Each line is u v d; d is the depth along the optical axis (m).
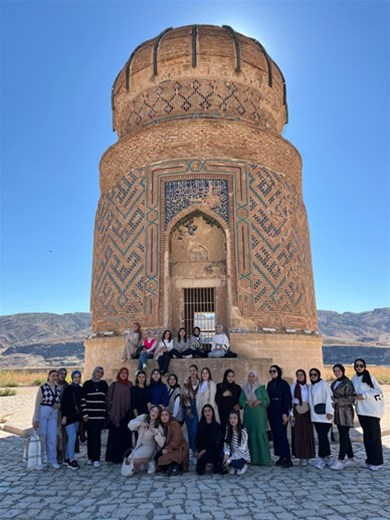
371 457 8.41
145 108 16.34
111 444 9.11
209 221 14.94
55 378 9.07
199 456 8.16
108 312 14.68
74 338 106.06
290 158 16.42
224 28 17.22
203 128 15.13
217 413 9.12
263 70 16.86
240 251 14.12
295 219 15.77
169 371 11.73
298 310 14.74
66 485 7.52
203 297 14.93
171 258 14.80
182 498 6.69
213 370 11.71
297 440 8.78
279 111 17.69
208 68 15.90
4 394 24.45
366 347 85.12
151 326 13.73
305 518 5.79
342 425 8.53
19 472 8.43
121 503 6.50
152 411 8.36
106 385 9.39
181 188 14.68
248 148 15.24
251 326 13.62
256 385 8.97
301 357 14.15
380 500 6.52
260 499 6.61
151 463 8.31
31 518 5.96
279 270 14.54
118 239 15.07
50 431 8.82
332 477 7.88
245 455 8.16
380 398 8.56
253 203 14.66
